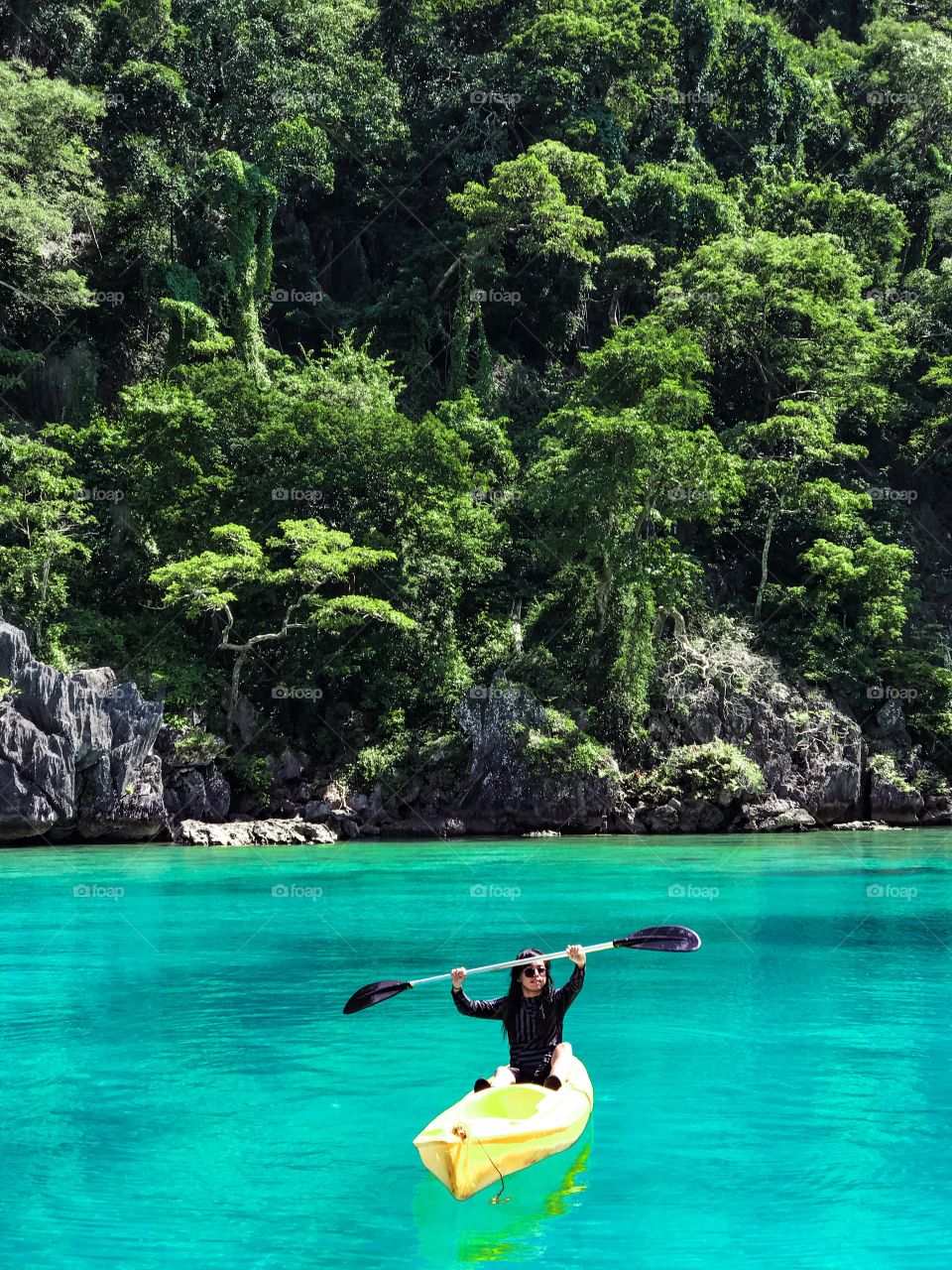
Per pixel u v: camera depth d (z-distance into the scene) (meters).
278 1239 6.47
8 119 45.09
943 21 75.44
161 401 40.44
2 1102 9.06
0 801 31.80
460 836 37.34
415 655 40.41
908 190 64.38
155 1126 8.48
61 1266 6.12
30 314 46.47
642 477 40.09
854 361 50.81
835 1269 6.05
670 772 39.22
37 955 15.49
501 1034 11.37
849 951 15.90
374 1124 8.52
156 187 48.09
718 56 62.19
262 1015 12.12
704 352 51.22
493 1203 7.02
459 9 64.44
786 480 45.81
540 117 57.31
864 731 44.03
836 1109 8.80
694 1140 8.11
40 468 38.66
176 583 35.69
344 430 41.44
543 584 44.69
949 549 52.38
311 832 34.69
